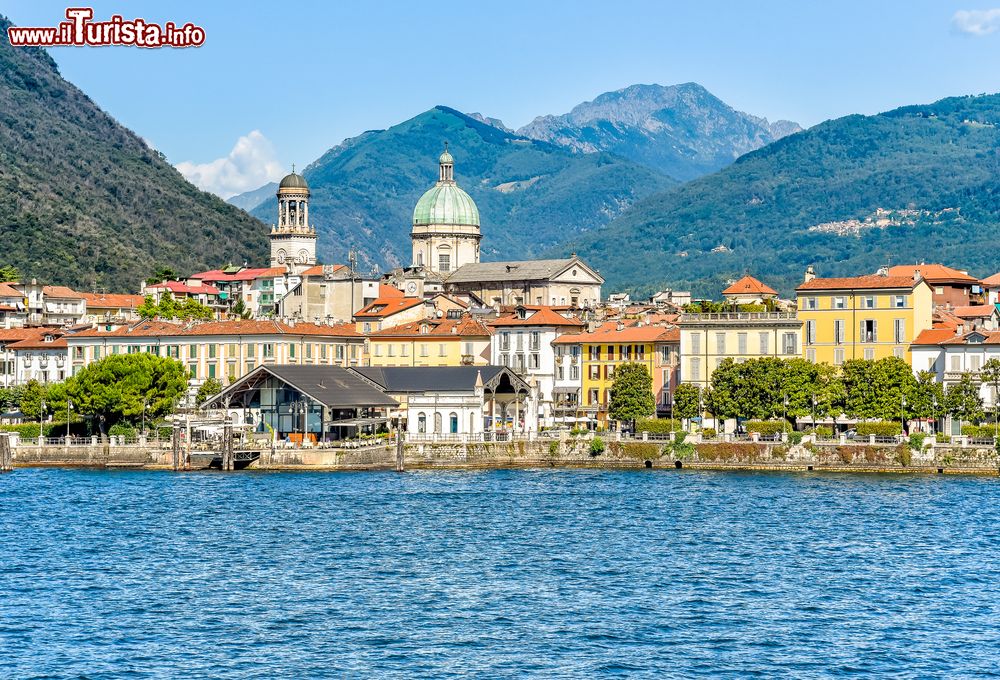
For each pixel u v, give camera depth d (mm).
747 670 116250
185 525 188125
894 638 125938
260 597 141750
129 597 141500
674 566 158750
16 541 174875
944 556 165000
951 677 114500
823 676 114625
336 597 141875
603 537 178875
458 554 166375
